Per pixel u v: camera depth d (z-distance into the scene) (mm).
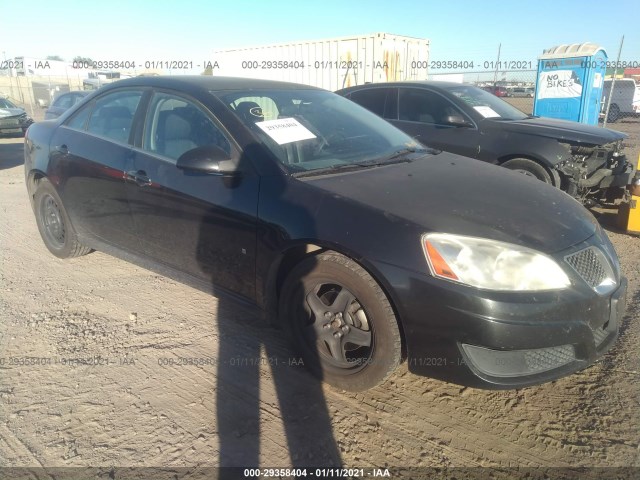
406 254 2373
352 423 2518
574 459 2283
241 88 3516
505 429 2480
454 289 2268
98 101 4047
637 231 5316
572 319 2314
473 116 6188
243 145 2990
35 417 2553
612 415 2555
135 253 3707
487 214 2561
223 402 2662
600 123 17094
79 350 3156
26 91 27891
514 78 14664
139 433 2439
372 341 2555
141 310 3668
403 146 3682
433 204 2619
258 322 3494
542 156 5664
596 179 5695
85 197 3947
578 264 2438
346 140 3443
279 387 2789
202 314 3604
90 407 2625
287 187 2791
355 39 12039
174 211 3252
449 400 2699
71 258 4664
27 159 4598
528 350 2312
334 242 2523
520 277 2285
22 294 3947
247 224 2859
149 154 3447
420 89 6680
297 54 13445
